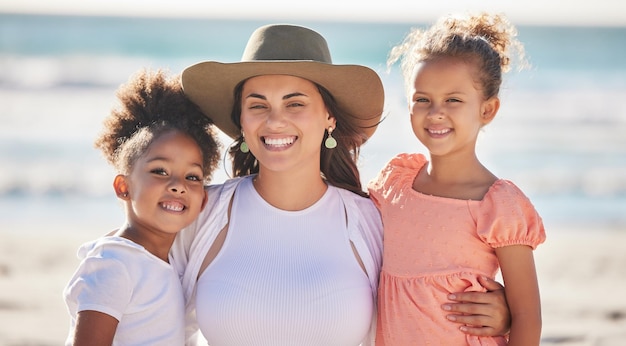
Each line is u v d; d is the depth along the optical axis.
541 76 25.89
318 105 3.58
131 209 3.36
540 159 15.44
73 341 3.03
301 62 3.37
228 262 3.45
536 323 3.21
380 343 3.54
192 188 3.36
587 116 19.67
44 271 9.30
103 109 19.31
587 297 8.85
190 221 3.37
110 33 36.72
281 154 3.46
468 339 3.27
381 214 3.64
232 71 3.47
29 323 7.66
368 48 35.72
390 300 3.44
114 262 3.15
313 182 3.62
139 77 3.61
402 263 3.42
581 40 38.59
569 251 10.58
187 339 3.61
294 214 3.56
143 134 3.37
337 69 3.45
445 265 3.32
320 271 3.41
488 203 3.28
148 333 3.20
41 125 17.31
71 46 32.44
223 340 3.39
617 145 16.66
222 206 3.60
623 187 13.54
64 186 12.83
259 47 3.55
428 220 3.39
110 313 3.06
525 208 3.25
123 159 3.36
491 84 3.39
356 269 3.50
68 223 11.16
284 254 3.47
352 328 3.39
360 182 3.94
